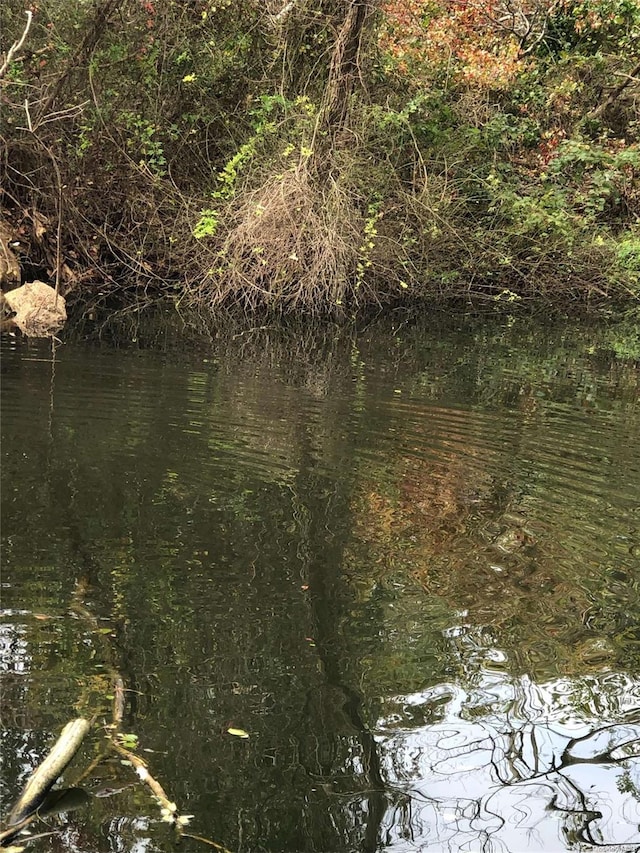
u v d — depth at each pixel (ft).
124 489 15.99
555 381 27.86
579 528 15.53
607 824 8.63
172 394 22.45
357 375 26.66
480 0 51.39
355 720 9.90
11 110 35.99
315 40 40.86
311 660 11.00
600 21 51.47
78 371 23.98
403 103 42.27
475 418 22.38
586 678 10.99
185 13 39.52
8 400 20.66
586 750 9.67
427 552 14.26
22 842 7.98
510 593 13.07
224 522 14.90
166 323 33.06
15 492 15.43
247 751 9.31
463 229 41.55
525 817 8.69
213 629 11.57
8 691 9.98
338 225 37.58
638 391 26.99
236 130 41.57
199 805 8.52
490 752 9.52
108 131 37.63
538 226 42.47
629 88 52.85
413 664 11.09
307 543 14.30
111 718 9.68
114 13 36.96
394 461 18.56
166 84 40.32
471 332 36.47
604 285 43.19
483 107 45.14
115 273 39.42
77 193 38.34
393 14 44.42
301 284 36.91
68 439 18.33
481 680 10.80
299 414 21.57
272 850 8.09
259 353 29.01
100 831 8.13
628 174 48.78
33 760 8.92
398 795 8.88
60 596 12.10
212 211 37.55
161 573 12.98
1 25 35.65
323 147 38.24
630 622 12.37
